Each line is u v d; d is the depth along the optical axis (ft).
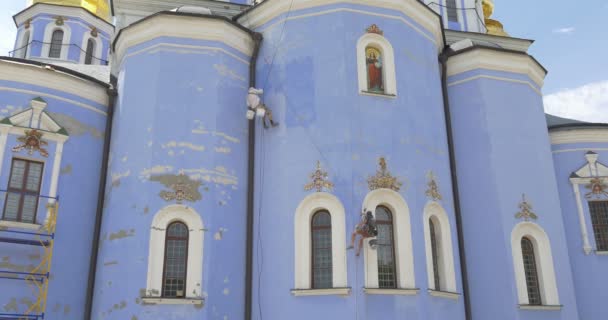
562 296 63.93
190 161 57.47
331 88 58.95
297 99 59.98
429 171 60.23
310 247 55.31
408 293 53.57
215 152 58.18
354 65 59.62
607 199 75.66
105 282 55.77
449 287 58.59
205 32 61.57
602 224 75.46
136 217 55.83
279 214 57.21
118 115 62.95
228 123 60.18
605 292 72.28
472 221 65.41
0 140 59.21
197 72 60.54
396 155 58.18
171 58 60.70
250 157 60.54
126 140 59.98
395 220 56.44
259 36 63.98
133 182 57.52
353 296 51.96
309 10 62.34
